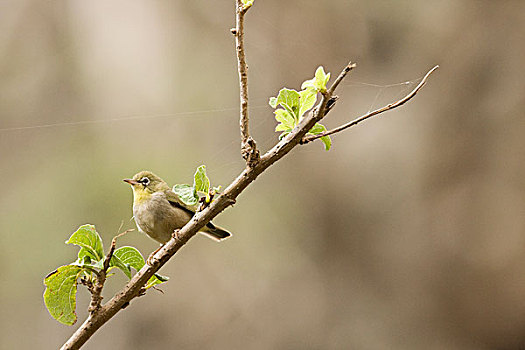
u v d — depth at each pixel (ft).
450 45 45.52
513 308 42.91
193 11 49.80
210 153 46.44
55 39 49.90
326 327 44.24
